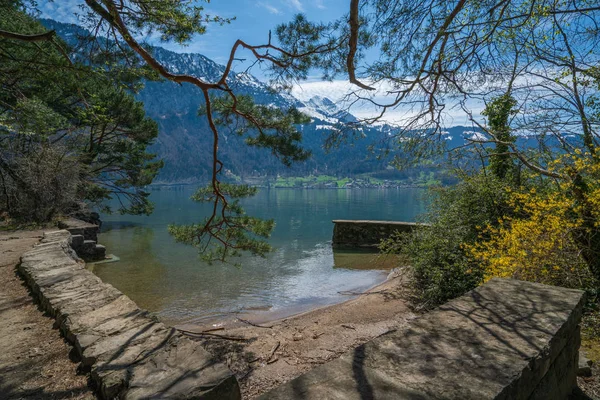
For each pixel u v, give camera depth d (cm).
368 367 163
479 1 408
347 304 826
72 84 678
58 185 1752
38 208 1683
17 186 1661
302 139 774
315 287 1073
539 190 714
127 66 624
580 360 335
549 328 212
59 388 289
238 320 780
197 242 809
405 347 184
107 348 316
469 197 790
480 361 171
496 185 752
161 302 921
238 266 870
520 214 691
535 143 600
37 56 638
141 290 1034
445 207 880
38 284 544
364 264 1410
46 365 329
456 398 140
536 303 252
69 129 1809
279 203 7000
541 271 494
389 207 5641
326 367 163
